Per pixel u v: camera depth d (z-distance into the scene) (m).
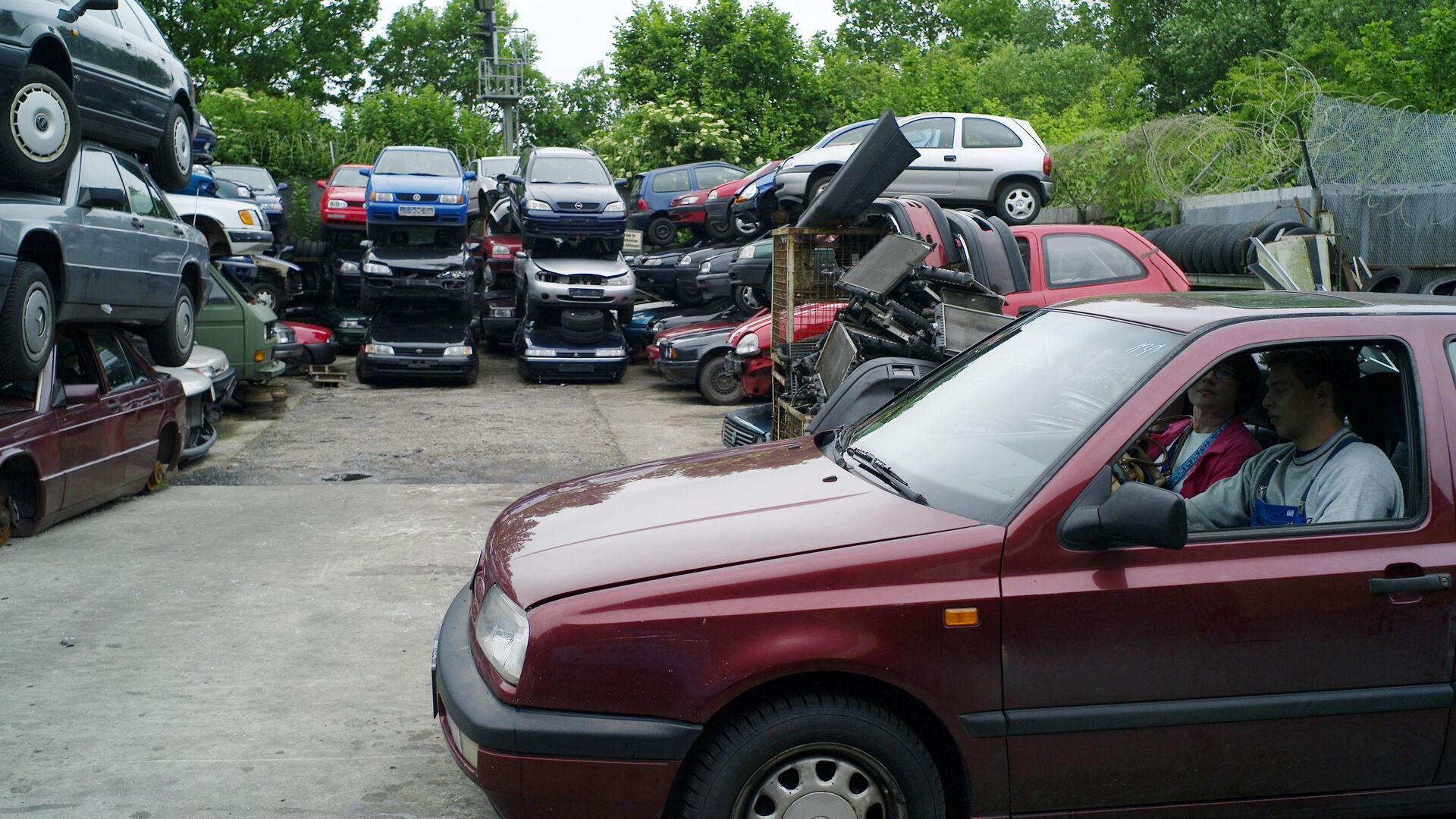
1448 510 3.21
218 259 16.25
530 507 3.91
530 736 2.91
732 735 2.95
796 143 34.81
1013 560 3.03
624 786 2.93
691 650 2.92
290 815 3.83
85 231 8.52
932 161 14.91
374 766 4.24
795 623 2.94
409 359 18.48
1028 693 3.02
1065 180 17.06
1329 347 3.39
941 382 4.16
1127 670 3.05
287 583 6.91
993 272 9.61
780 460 4.01
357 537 8.27
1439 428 3.25
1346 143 12.70
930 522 3.13
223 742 4.45
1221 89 30.64
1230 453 3.57
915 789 3.02
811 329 9.94
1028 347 3.97
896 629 2.95
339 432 14.27
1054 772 3.07
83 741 4.44
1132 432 3.13
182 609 6.33
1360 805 3.22
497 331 23.72
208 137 15.40
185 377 11.68
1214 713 3.08
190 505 9.50
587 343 19.55
